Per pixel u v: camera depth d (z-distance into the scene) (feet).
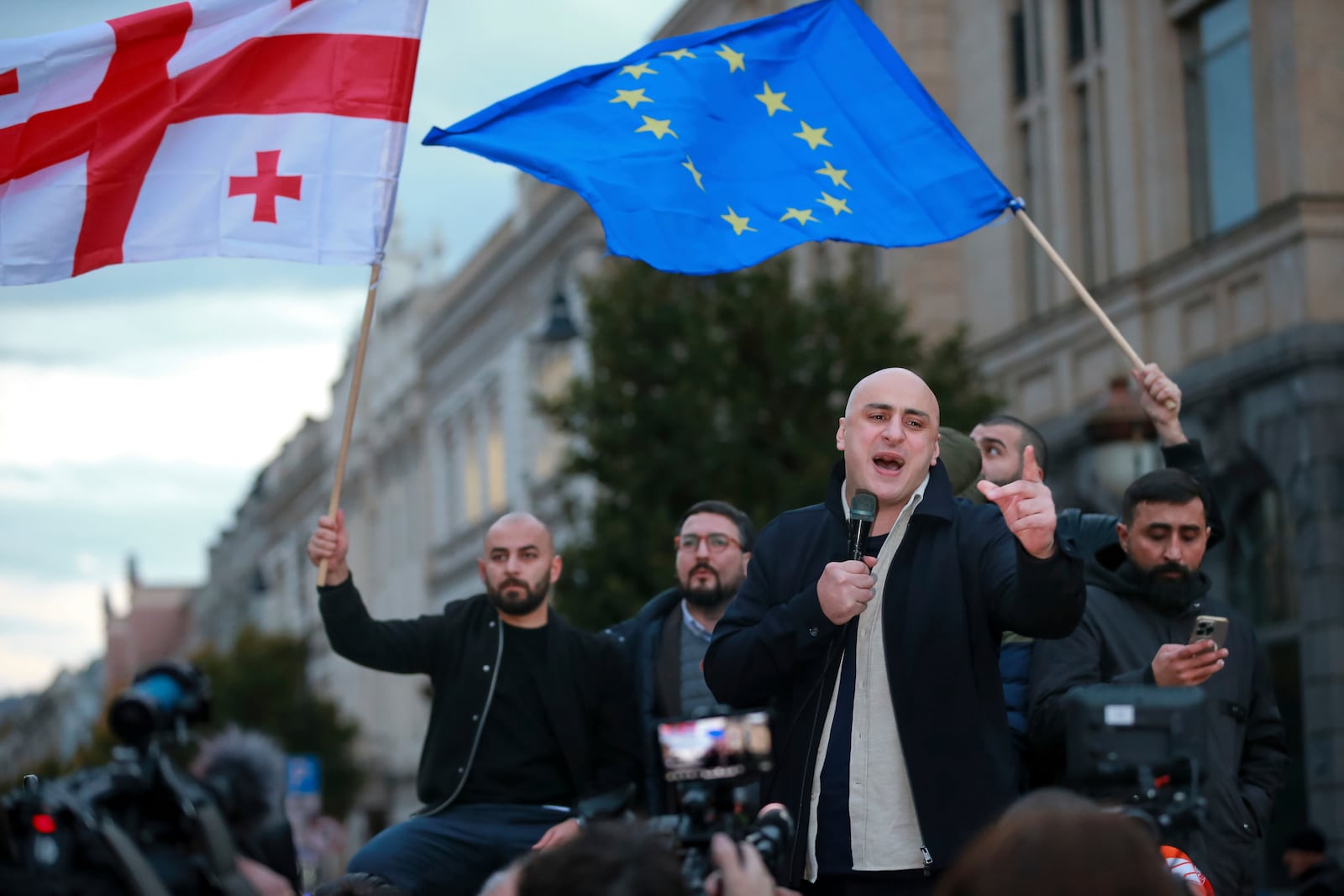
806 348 57.00
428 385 142.92
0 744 463.01
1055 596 12.96
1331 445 50.52
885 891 13.97
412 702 143.23
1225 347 55.01
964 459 18.92
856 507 13.91
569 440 95.45
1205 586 17.84
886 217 20.26
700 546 21.56
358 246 20.35
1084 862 7.33
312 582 179.73
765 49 20.75
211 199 20.45
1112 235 61.31
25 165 20.18
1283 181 52.70
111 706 12.98
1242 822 17.21
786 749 14.39
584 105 19.84
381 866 19.51
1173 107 57.98
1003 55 68.03
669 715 21.45
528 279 113.60
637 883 8.16
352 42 20.72
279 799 14.48
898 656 14.10
